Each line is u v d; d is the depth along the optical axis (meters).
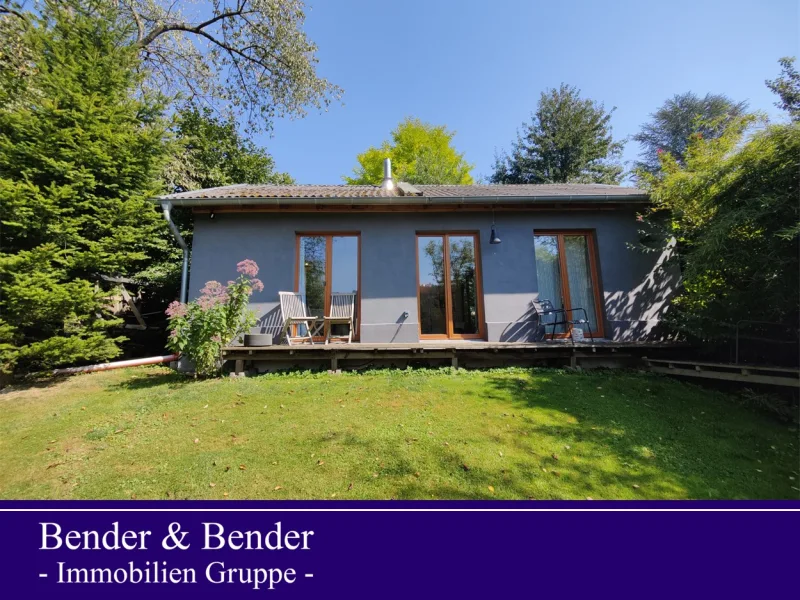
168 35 12.73
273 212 7.15
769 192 4.45
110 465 3.12
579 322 7.20
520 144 24.67
